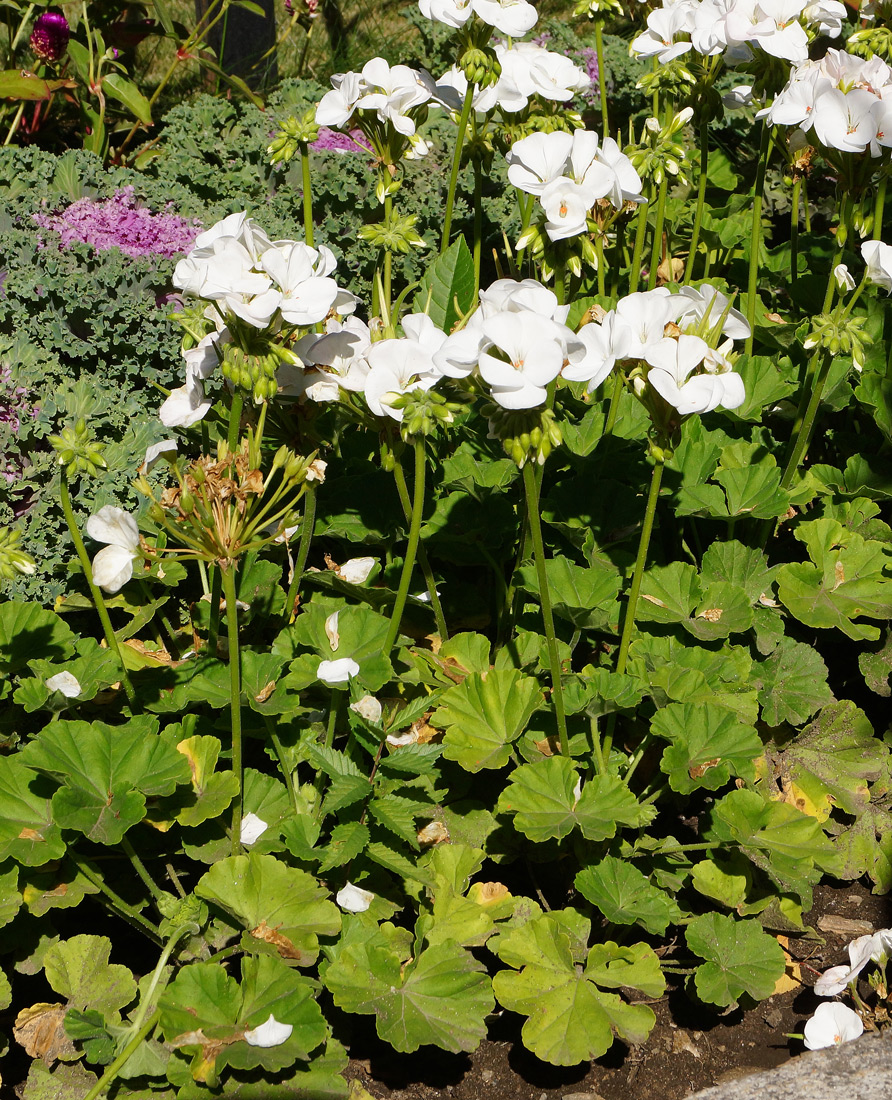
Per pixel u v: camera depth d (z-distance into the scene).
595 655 1.56
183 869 1.42
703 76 1.67
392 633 1.43
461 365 1.29
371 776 1.38
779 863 1.40
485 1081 1.37
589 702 1.40
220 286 1.29
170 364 1.71
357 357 1.37
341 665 1.39
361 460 1.60
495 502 1.57
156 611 1.56
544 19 2.81
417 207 1.97
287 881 1.35
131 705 1.44
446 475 1.56
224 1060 1.27
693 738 1.43
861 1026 1.37
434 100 1.57
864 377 1.63
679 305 1.37
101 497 1.58
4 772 1.36
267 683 1.41
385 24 3.19
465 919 1.38
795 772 1.52
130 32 2.46
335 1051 1.32
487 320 1.27
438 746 1.37
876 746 1.53
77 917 1.43
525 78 1.60
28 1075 1.33
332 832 1.37
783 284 1.89
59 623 1.47
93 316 1.69
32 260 1.75
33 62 2.58
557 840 1.44
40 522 1.56
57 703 1.39
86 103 2.20
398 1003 1.33
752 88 1.72
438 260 1.63
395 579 1.56
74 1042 1.34
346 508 1.57
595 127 2.42
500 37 1.74
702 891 1.41
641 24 2.81
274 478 1.56
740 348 1.78
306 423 1.43
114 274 1.71
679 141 1.64
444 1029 1.32
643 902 1.38
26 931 1.38
